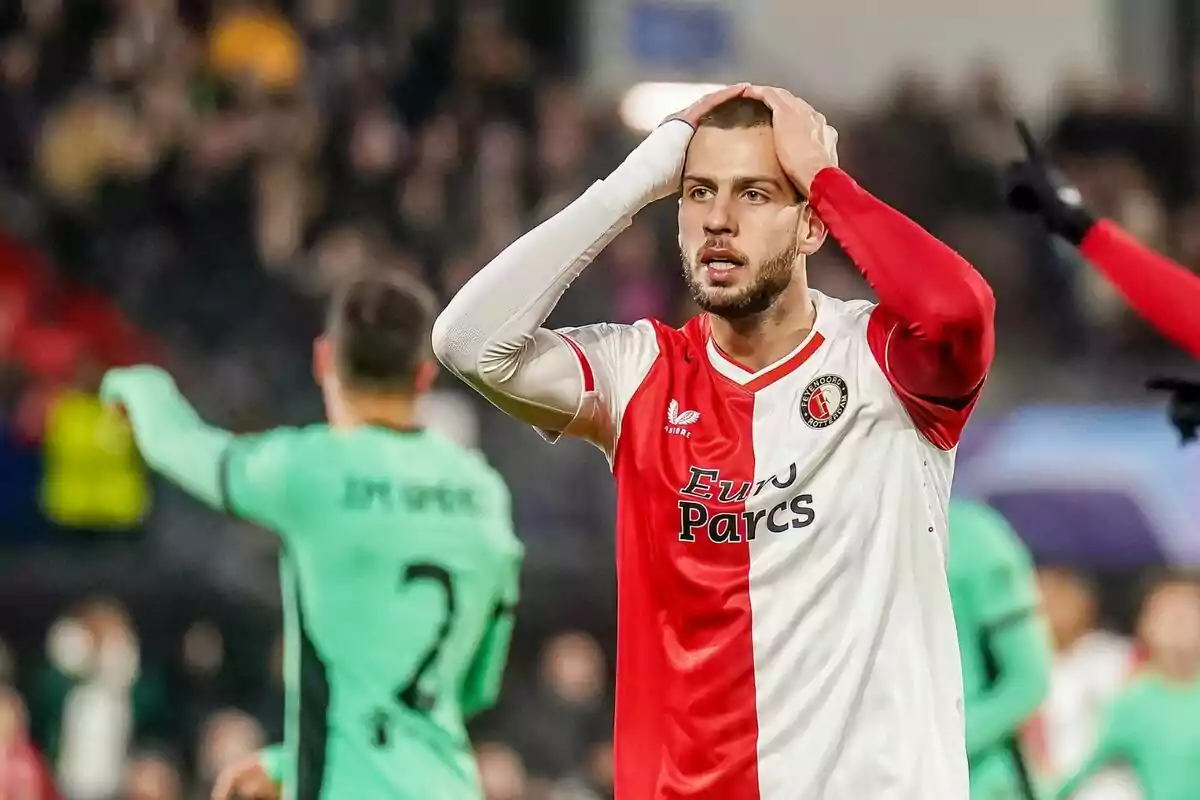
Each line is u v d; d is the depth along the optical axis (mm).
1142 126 58250
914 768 12164
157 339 48281
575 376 12992
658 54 64500
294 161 52156
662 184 12945
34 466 43156
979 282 12078
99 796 37781
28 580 40688
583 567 41094
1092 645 34750
